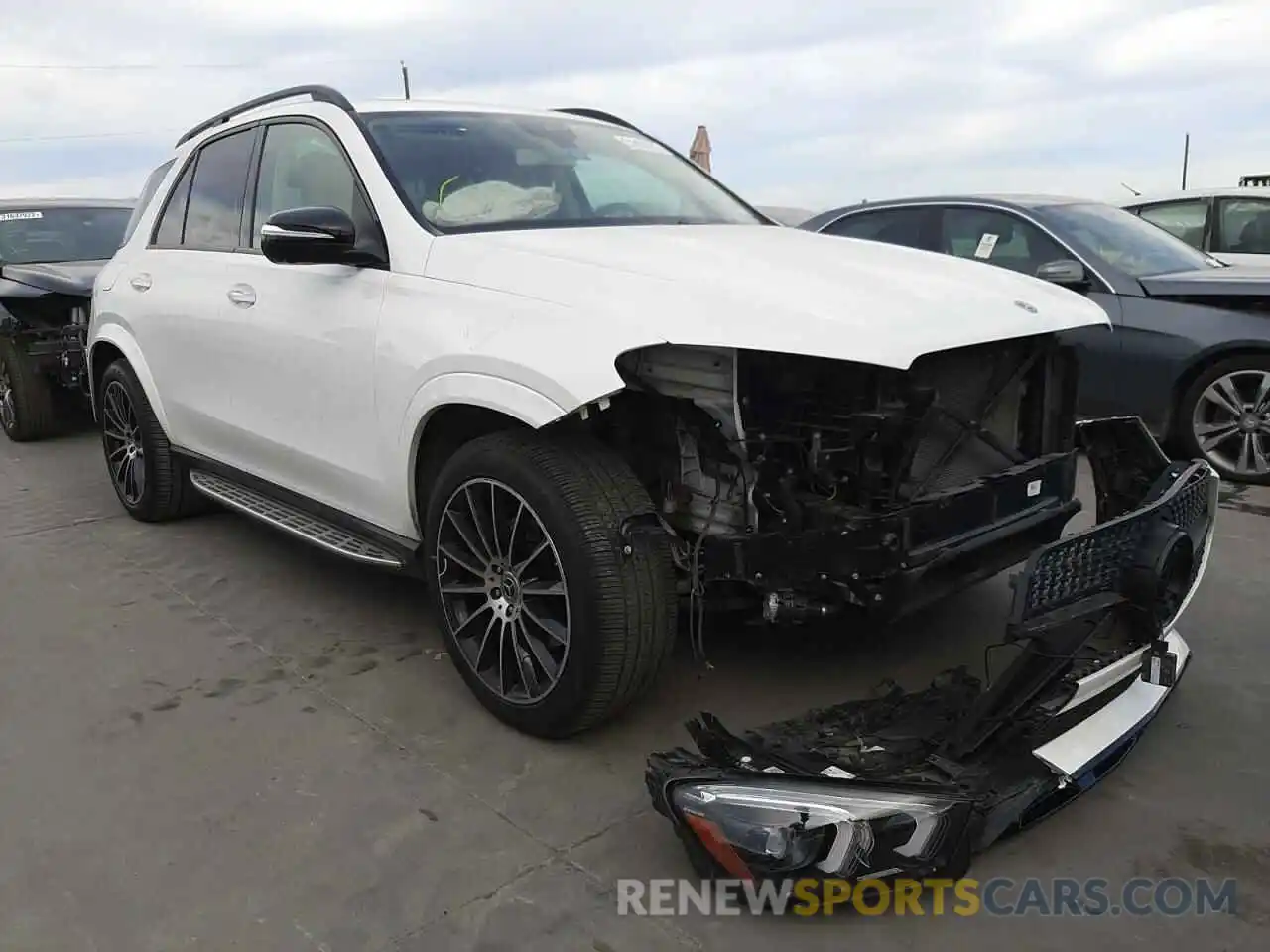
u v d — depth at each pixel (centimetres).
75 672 358
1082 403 609
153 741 311
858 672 337
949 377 287
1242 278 561
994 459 310
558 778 284
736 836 224
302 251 324
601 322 263
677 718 313
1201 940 221
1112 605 256
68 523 538
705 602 282
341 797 278
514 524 291
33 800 280
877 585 262
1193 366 566
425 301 312
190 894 241
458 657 320
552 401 263
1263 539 469
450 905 235
